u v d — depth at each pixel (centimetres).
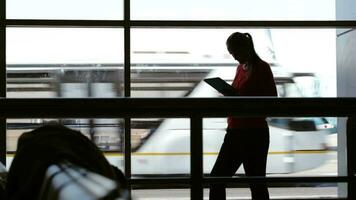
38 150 78
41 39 511
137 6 515
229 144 329
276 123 520
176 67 521
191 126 159
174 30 519
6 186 84
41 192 66
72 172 64
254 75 355
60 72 514
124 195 51
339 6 530
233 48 358
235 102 158
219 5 521
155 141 509
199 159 161
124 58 516
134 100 156
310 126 520
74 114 156
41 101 154
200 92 521
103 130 499
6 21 505
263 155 329
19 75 509
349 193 180
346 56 531
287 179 176
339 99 162
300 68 528
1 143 464
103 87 517
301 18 528
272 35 525
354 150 181
